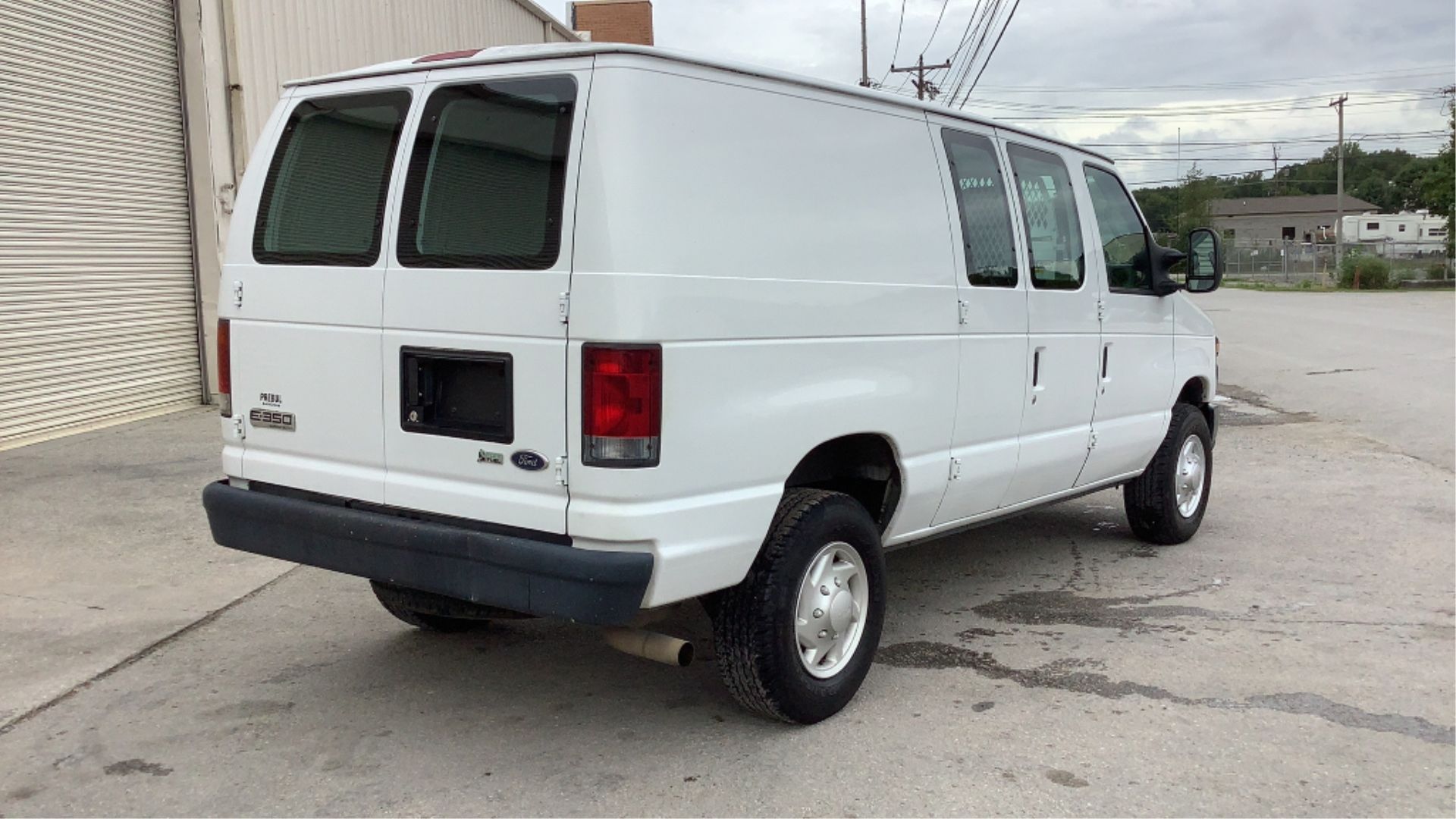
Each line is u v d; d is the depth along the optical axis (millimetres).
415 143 3951
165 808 3613
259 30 11625
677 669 4852
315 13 12688
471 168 3785
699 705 4449
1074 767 3895
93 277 9906
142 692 4555
